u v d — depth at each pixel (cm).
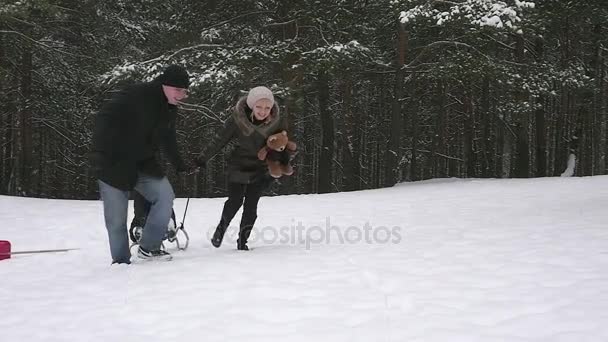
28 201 1134
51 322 358
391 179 1761
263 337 318
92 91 2181
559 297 373
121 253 522
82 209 1017
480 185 1330
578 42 2283
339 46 1562
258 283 429
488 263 475
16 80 1880
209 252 576
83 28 1952
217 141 554
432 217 793
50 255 591
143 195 530
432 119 2980
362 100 2862
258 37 1880
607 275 425
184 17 1873
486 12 1383
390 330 322
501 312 348
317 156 3272
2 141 2250
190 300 392
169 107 517
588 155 2988
